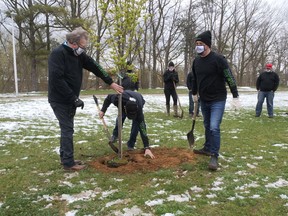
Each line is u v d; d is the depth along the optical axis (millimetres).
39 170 4266
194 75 4754
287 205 3172
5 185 3732
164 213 2992
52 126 7695
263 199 3303
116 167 4297
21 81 36625
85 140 6047
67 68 3928
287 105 14164
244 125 7953
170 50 36531
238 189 3570
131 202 3234
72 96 3895
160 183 3738
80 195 3434
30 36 27641
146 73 36719
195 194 3443
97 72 4207
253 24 41312
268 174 4066
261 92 9625
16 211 3076
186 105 13891
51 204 3234
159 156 4773
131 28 4164
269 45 44938
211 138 4379
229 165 4449
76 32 3850
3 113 10414
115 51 4258
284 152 5164
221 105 4320
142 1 4180
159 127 7547
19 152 5164
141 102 4520
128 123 8086
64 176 4004
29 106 12914
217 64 4176
